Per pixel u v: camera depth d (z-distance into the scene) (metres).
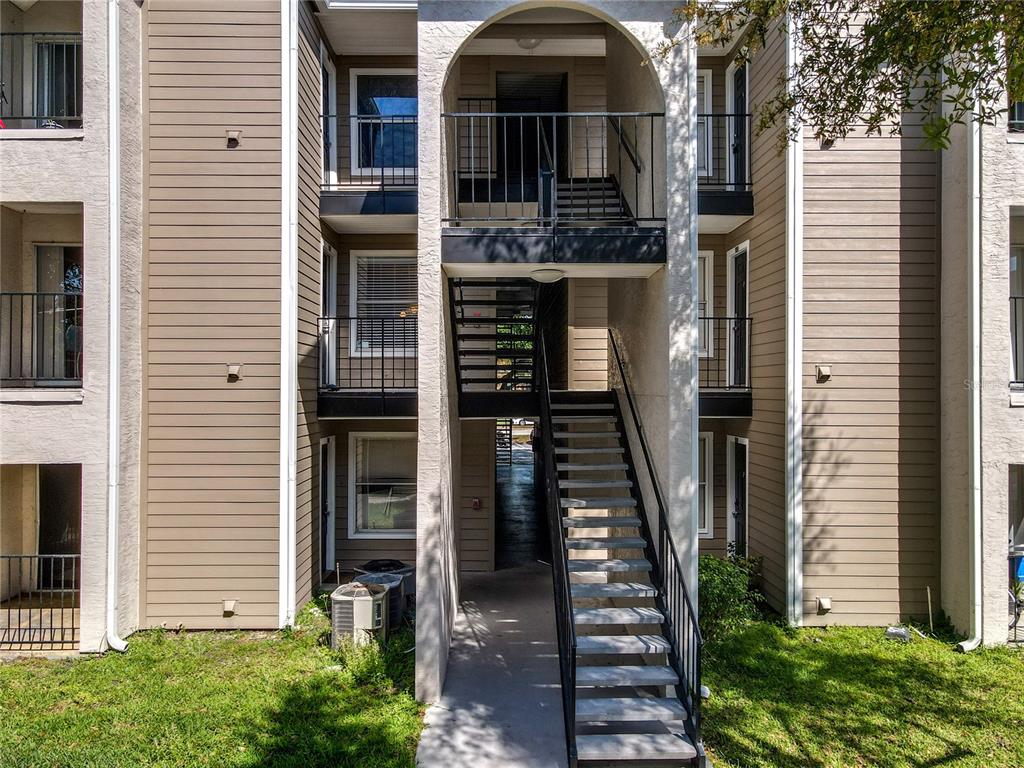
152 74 7.02
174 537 6.95
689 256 5.46
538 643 6.64
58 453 6.35
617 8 5.44
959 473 6.61
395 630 6.81
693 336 5.44
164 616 6.91
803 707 5.09
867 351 6.96
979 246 6.41
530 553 10.27
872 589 6.88
